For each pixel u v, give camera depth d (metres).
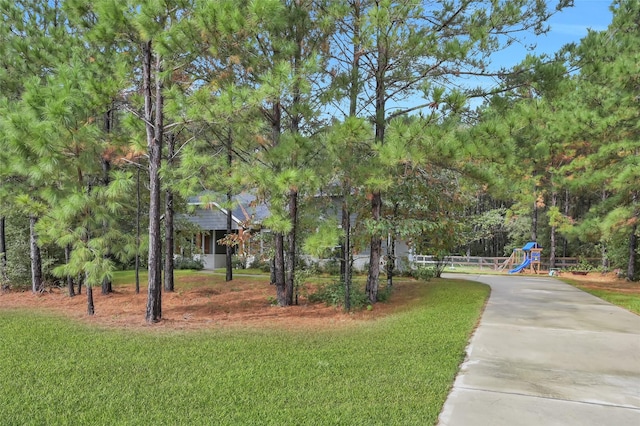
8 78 10.22
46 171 7.01
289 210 9.11
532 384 4.51
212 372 4.82
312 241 7.15
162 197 13.48
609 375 4.80
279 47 7.79
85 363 5.14
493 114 7.95
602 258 21.83
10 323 7.62
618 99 10.96
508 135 7.01
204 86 7.75
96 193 7.86
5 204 9.58
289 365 5.07
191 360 5.27
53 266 12.85
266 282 13.78
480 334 6.77
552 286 14.06
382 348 5.83
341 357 5.41
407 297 10.62
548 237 26.86
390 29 7.66
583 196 24.31
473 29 7.80
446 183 10.65
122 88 7.70
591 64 8.35
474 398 4.11
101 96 7.20
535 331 6.98
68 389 4.29
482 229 26.86
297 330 7.05
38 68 10.30
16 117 6.60
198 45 7.06
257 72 7.80
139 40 7.44
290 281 9.51
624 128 11.52
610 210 13.80
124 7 6.79
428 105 7.27
